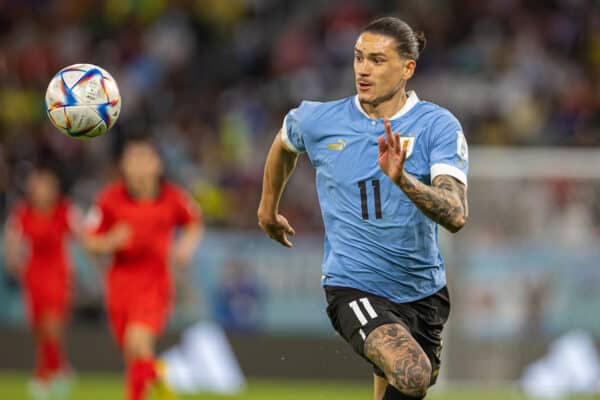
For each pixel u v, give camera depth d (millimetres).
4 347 54062
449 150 20672
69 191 61469
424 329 22094
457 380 53469
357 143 21438
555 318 53438
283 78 74625
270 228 23969
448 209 19031
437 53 74938
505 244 53875
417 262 21484
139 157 35938
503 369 53344
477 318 53562
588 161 53969
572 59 75375
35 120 70000
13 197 59938
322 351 54000
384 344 20281
